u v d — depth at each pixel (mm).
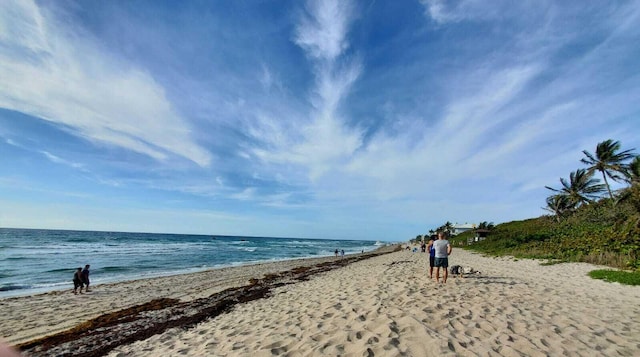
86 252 36188
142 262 29047
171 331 6906
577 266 15867
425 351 4359
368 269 17844
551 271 14508
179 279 18062
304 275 18031
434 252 10961
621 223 20406
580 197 38375
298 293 10555
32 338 7785
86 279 14078
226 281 17078
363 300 7703
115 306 11375
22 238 61344
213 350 5039
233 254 44750
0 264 24312
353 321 5840
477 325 5641
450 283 10188
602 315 6805
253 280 16734
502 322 5812
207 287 15133
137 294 13516
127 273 22062
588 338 5230
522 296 8297
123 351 5691
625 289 10078
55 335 7324
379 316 6047
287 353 4539
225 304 9688
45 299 12641
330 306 7383
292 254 51156
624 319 6570
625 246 16641
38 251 35500
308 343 4863
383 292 8578
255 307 8734
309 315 6746
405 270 14938
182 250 46562
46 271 21250
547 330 5480
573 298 8461
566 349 4699
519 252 25109
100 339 6848
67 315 10117
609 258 16141
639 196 20531
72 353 6070
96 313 10383
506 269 15484
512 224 52312
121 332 7398
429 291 8609
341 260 32406
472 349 4504
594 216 29547
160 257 34312
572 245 20547
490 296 8109
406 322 5551
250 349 4805
